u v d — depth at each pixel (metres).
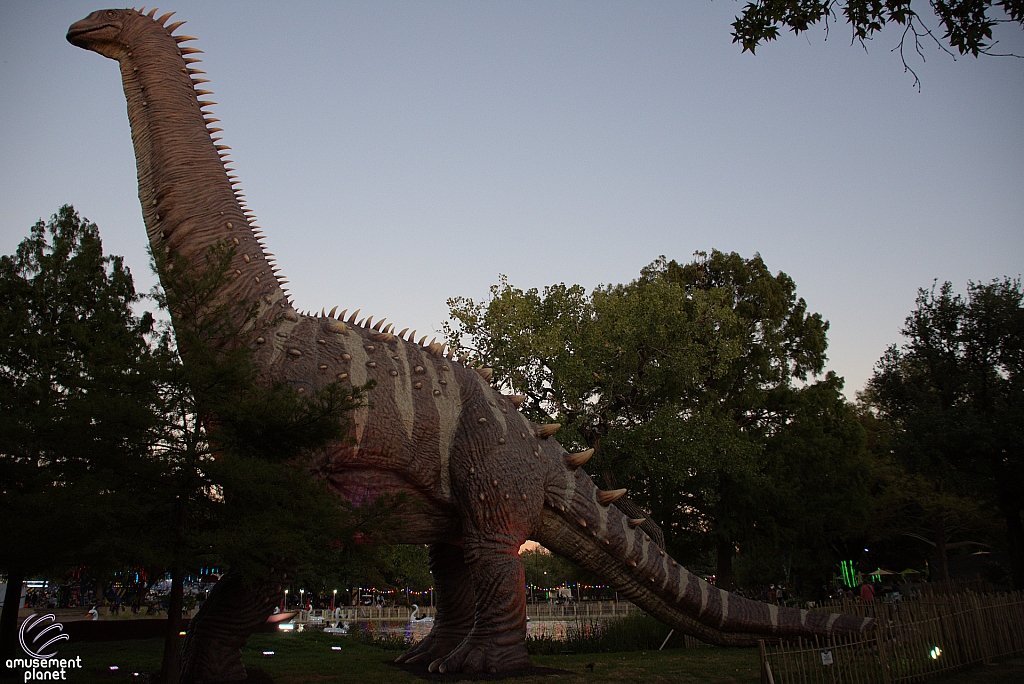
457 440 9.34
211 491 6.63
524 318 18.03
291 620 32.81
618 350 18.55
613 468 18.33
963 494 22.66
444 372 9.71
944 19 8.39
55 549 5.64
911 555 37.44
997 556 36.97
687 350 18.80
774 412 26.78
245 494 6.34
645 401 19.30
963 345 22.73
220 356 7.61
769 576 41.53
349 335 9.07
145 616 20.12
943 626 9.52
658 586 10.71
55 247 11.44
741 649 12.34
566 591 55.38
